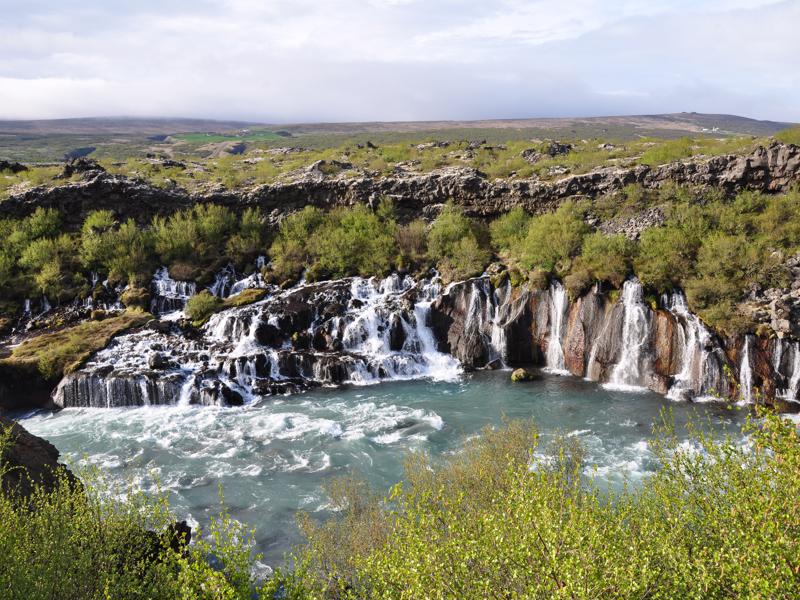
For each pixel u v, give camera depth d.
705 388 41.22
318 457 34.16
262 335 49.62
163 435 37.62
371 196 65.31
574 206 56.62
